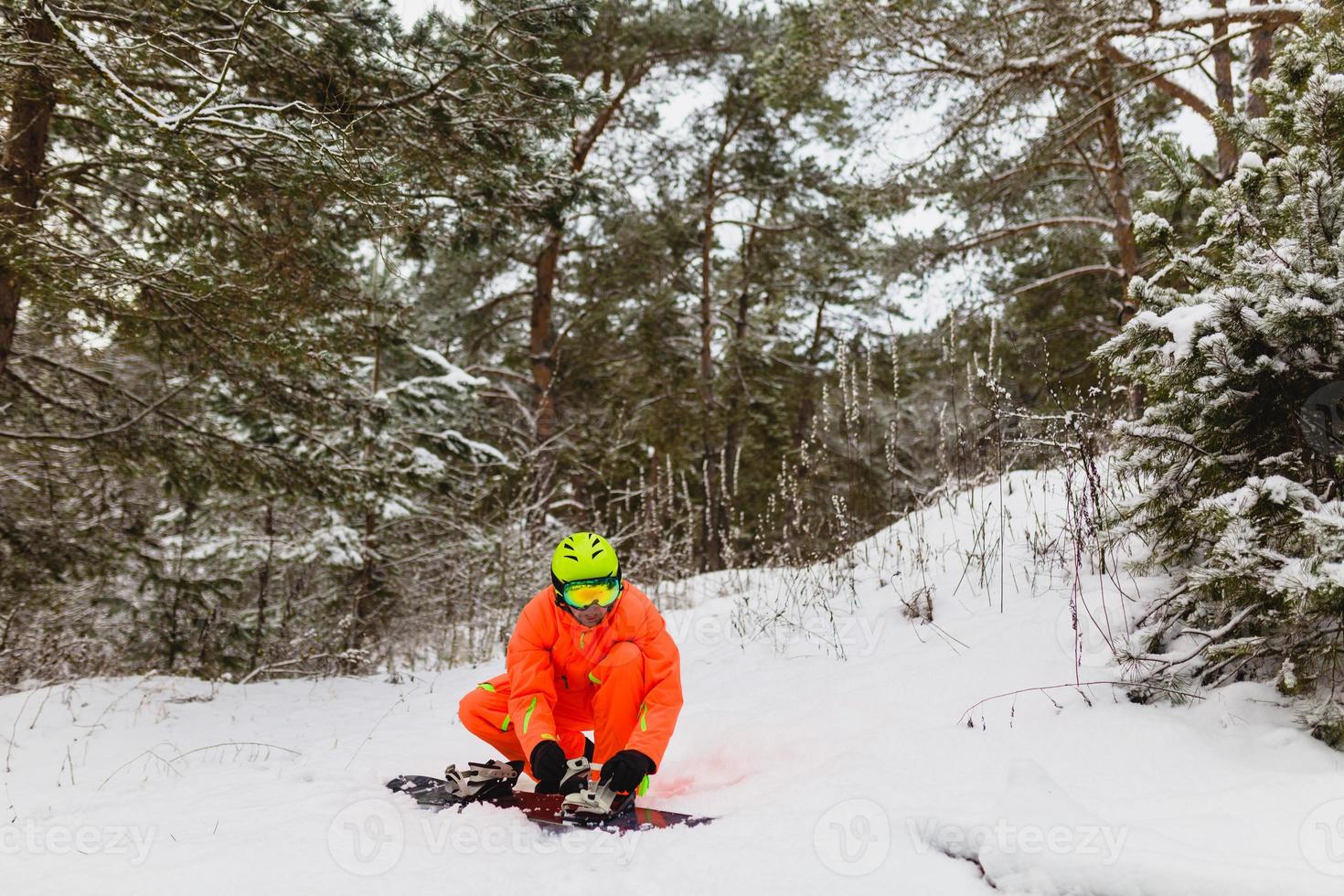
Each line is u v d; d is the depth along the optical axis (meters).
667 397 16.91
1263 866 1.94
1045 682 3.55
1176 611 3.56
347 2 6.36
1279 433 3.31
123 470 7.31
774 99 11.49
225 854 2.47
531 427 15.83
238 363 7.16
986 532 5.80
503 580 9.10
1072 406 5.41
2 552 6.94
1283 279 3.03
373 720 5.21
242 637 8.38
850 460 6.98
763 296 22.67
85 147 6.68
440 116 6.94
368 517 9.29
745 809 2.74
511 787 3.05
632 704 3.02
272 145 5.68
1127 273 11.45
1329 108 3.25
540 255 17.41
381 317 7.91
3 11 5.39
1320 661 2.88
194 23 6.20
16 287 6.18
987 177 11.90
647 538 9.21
